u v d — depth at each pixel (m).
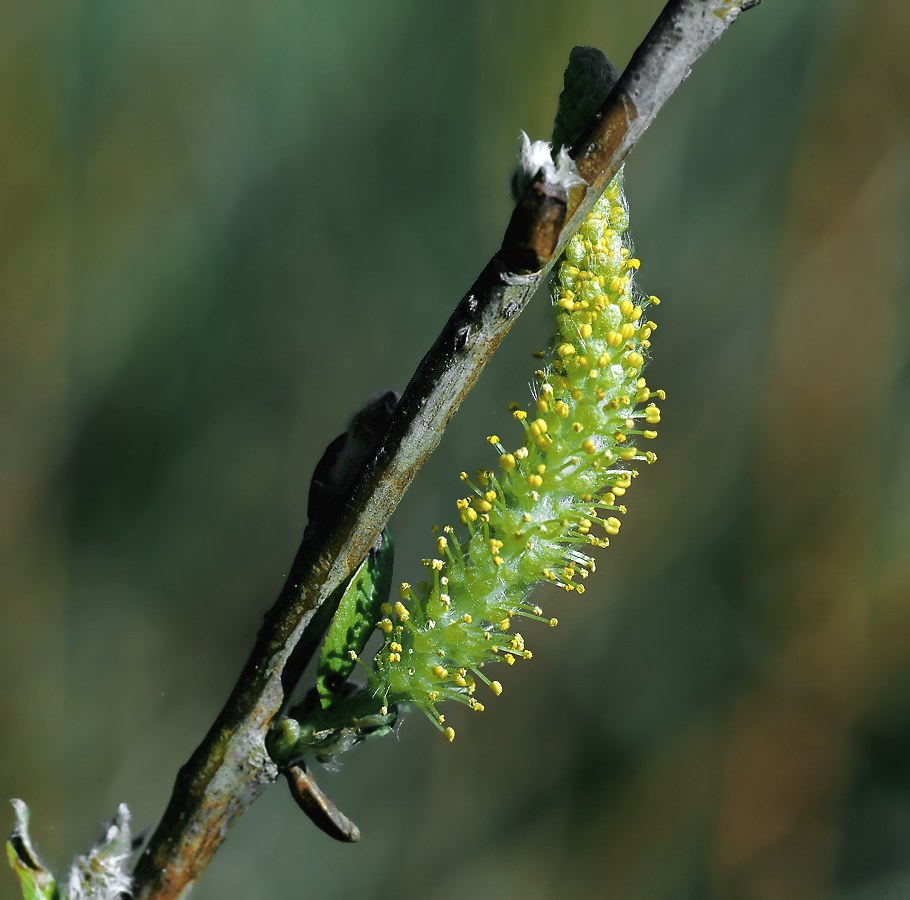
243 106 0.72
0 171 0.67
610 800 0.73
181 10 0.69
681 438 0.75
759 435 0.75
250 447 0.75
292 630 0.40
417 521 0.72
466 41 0.73
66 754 0.69
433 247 0.76
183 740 0.71
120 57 0.69
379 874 0.70
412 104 0.74
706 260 0.75
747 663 0.74
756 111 0.74
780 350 0.75
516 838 0.72
